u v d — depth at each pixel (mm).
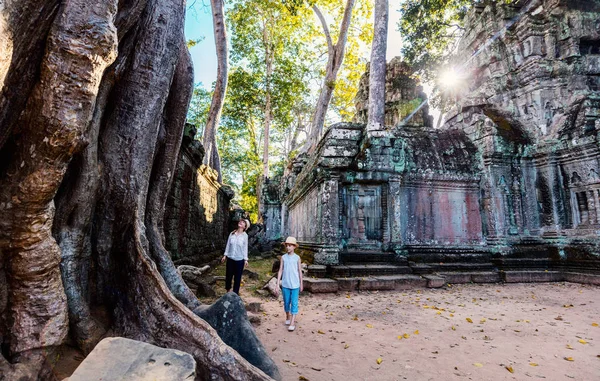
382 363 3459
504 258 9656
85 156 2709
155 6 3328
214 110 13445
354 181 9242
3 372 1986
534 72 11547
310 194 10695
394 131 11297
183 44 4277
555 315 5504
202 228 10695
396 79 16656
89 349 2500
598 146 9258
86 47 1979
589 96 10258
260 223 20766
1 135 2057
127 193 3143
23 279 2150
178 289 3559
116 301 2969
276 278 7238
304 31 21453
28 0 1879
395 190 9398
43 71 1967
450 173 10430
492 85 12609
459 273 8883
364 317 5309
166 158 4188
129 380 1735
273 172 31609
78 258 2758
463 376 3174
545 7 12602
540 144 10711
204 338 2555
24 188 2045
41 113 1971
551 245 10000
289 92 21188
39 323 2197
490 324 4934
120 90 3197
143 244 3160
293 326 4629
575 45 11641
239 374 2439
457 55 15750
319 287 7215
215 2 13305
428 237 9953
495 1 13883
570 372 3295
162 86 3371
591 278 8680
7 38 1819
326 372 3219
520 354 3748
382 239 9289
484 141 10859
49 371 2174
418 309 5871
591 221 9492
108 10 2111
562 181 10305
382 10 12742
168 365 1854
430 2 15711
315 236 9414
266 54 21609
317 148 10648
